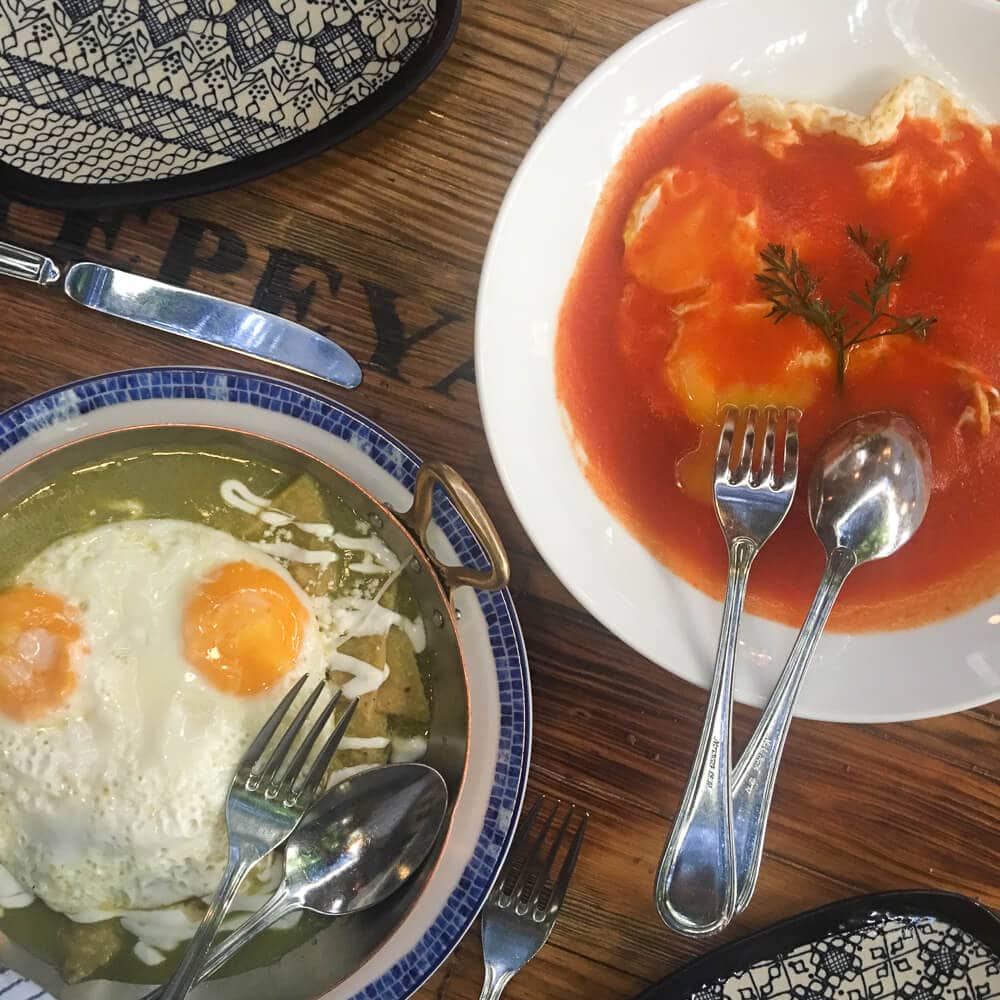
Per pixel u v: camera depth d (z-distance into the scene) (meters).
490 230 0.43
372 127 0.43
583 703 0.44
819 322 0.40
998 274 0.41
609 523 0.42
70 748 0.41
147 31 0.39
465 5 0.42
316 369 0.43
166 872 0.42
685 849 0.39
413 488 0.42
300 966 0.42
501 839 0.42
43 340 0.43
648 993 0.43
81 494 0.42
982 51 0.39
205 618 0.41
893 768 0.44
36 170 0.40
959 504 0.42
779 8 0.39
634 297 0.42
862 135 0.40
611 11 0.42
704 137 0.41
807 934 0.43
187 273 0.43
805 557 0.42
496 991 0.43
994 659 0.40
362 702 0.43
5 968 0.40
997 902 0.44
